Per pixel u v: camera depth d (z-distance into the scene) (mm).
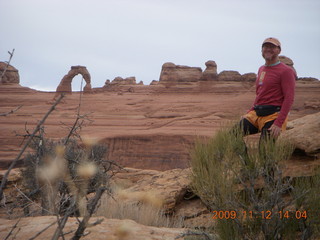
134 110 102375
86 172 1158
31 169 4812
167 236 3158
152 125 81875
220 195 3145
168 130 69562
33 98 126750
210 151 3822
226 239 3039
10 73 141125
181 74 135625
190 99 117312
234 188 3277
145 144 63656
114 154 63688
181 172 7195
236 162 3520
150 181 6910
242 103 101562
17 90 137250
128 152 63719
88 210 1267
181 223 5121
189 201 6207
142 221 4781
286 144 3914
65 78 131500
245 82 126812
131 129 77500
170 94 128500
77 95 125562
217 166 3498
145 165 62000
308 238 3006
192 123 76500
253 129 4559
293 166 4746
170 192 5988
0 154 53312
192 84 131375
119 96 125188
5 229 2963
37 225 3062
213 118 82438
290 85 4422
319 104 87812
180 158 60781
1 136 66125
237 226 3006
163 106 105250
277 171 3145
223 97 120688
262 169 3332
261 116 4508
